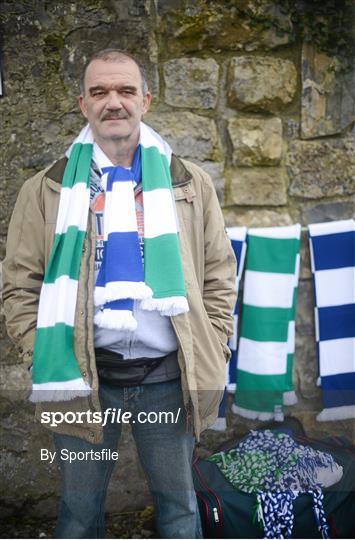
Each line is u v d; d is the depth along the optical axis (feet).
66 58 10.69
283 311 10.91
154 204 8.03
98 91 8.00
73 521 8.23
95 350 7.95
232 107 11.04
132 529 10.12
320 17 10.89
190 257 8.15
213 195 8.53
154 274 7.80
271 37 10.89
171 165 8.42
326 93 11.09
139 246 7.95
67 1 10.59
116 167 8.09
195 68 10.89
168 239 7.91
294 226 10.87
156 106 10.93
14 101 10.68
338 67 11.03
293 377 11.30
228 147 11.10
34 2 10.53
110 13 10.66
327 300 11.04
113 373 7.95
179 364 7.88
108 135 8.02
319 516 8.95
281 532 8.86
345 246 10.98
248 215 11.21
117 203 7.94
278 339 10.93
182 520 8.14
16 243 8.23
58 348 7.74
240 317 11.05
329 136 11.21
